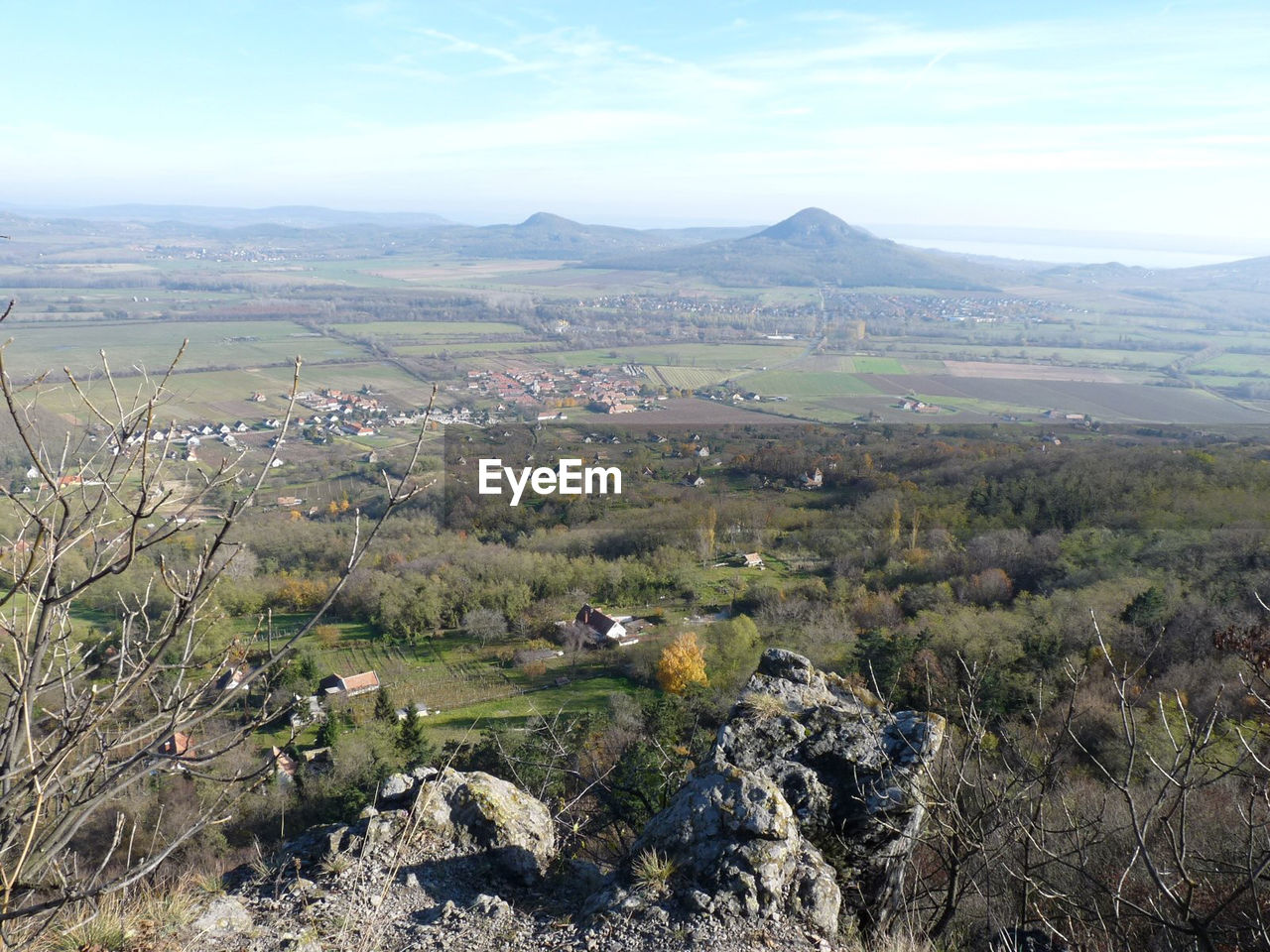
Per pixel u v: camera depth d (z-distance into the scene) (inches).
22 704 88.6
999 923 203.9
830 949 155.8
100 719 93.4
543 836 204.4
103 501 91.4
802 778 199.8
